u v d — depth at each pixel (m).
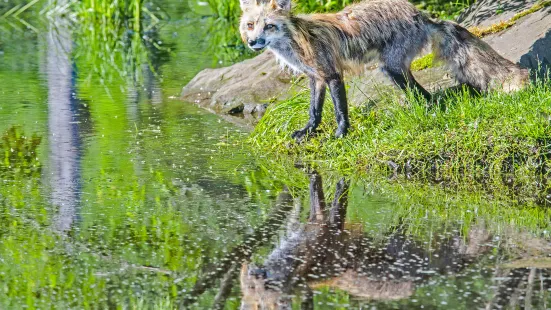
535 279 6.56
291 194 8.94
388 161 9.72
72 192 8.95
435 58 10.77
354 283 6.55
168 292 6.46
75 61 16.81
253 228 7.84
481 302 6.15
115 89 14.30
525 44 11.28
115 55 17.47
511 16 12.46
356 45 10.37
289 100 11.30
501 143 9.47
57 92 14.02
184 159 10.29
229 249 7.30
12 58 17.03
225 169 9.88
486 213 8.24
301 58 10.20
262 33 10.01
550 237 7.52
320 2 17.28
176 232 7.73
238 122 12.18
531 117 9.59
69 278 6.73
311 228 7.82
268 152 10.60
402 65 10.55
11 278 6.74
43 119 12.22
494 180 9.23
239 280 6.66
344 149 10.16
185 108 13.00
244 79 13.45
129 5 21.72
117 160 10.20
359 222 7.99
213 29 20.30
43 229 7.81
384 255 7.11
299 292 6.41
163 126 11.88
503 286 6.43
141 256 7.16
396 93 10.95
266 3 10.06
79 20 21.84
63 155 10.41
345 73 11.88
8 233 7.71
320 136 10.56
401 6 10.49
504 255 7.08
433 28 10.60
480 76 10.60
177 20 21.61
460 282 6.52
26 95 13.77
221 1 21.44
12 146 10.81
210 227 7.86
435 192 8.95
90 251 7.27
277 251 7.24
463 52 10.59
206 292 6.45
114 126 11.88
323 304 6.19
